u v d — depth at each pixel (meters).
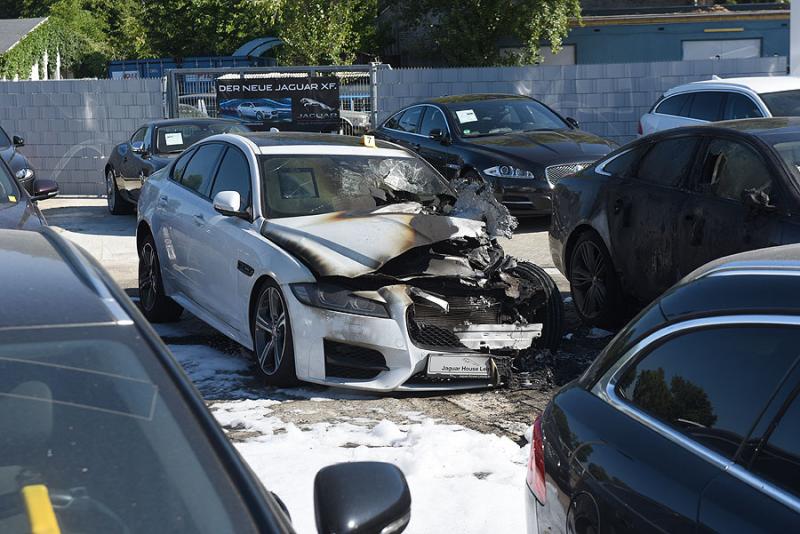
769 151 6.71
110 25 47.97
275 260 6.49
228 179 7.57
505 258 6.94
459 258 6.67
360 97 18.94
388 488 2.15
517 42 28.34
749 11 28.62
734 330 2.63
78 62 44.28
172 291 8.24
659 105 14.82
